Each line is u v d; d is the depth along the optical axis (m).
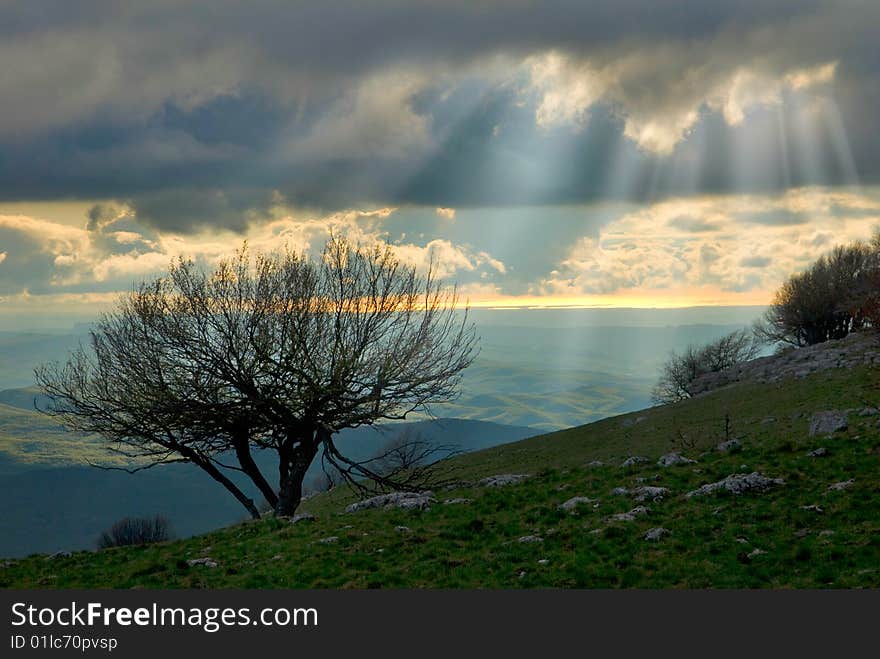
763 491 30.25
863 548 23.30
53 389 46.81
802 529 25.80
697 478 33.75
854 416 43.88
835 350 103.00
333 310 46.53
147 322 45.59
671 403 107.94
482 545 27.72
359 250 49.06
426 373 45.66
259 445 46.50
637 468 37.28
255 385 44.66
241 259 47.84
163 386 43.94
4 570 31.92
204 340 44.72
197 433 45.59
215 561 29.16
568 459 83.81
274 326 45.06
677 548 25.39
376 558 27.20
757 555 24.00
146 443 47.25
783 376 94.19
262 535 32.75
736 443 39.91
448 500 35.78
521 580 24.06
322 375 44.25
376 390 44.25
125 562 31.39
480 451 107.56
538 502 33.31
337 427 45.22
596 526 28.31
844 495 28.39
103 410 45.72
